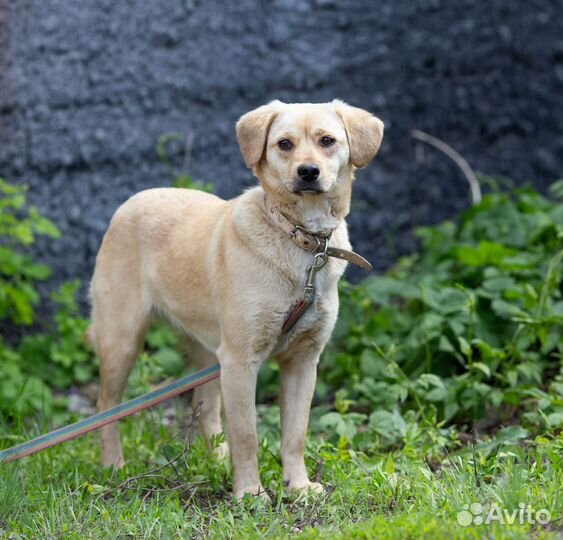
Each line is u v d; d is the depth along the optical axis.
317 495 5.06
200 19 8.76
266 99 8.87
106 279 6.06
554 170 9.33
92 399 8.09
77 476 5.46
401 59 9.09
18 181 8.74
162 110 8.77
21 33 8.60
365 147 5.23
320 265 5.15
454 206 9.26
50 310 8.73
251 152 5.20
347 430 5.89
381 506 4.78
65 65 8.65
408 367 7.18
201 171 8.83
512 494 4.55
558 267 7.64
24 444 5.38
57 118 8.69
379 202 9.16
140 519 4.74
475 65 9.18
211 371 5.34
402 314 7.69
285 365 5.47
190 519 4.91
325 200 5.14
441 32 9.12
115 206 8.75
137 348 6.07
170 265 5.75
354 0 8.95
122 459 6.00
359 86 9.02
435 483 4.91
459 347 7.14
